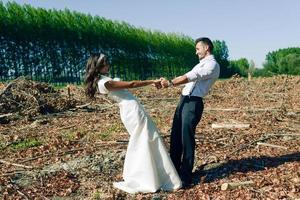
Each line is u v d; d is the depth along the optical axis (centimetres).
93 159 809
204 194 617
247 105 1662
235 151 840
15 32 3712
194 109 638
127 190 644
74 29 4253
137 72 5350
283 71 5697
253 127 1112
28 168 795
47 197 653
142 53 5416
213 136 993
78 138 1042
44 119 1356
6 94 1478
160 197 616
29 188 692
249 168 723
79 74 4272
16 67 3725
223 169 723
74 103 1578
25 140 1063
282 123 1188
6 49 3650
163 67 5938
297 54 5794
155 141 643
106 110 1572
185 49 6462
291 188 615
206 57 631
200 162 771
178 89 2308
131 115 638
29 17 3869
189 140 645
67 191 664
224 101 1855
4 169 802
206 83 639
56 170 768
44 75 3956
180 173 665
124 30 5166
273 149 859
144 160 636
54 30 4025
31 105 1455
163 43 5884
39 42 3894
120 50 4975
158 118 1344
